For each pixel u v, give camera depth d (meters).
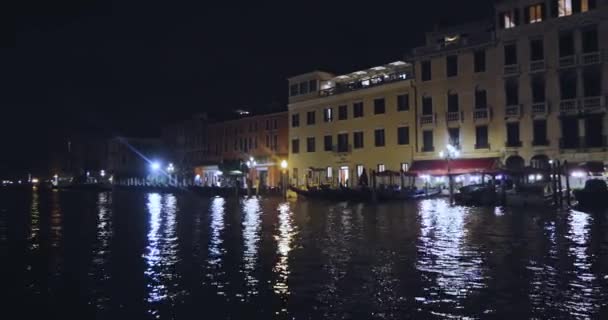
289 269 11.88
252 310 8.59
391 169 45.34
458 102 41.06
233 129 69.62
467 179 40.62
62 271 11.98
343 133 49.88
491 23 41.06
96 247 15.81
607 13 34.56
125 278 11.12
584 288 9.77
